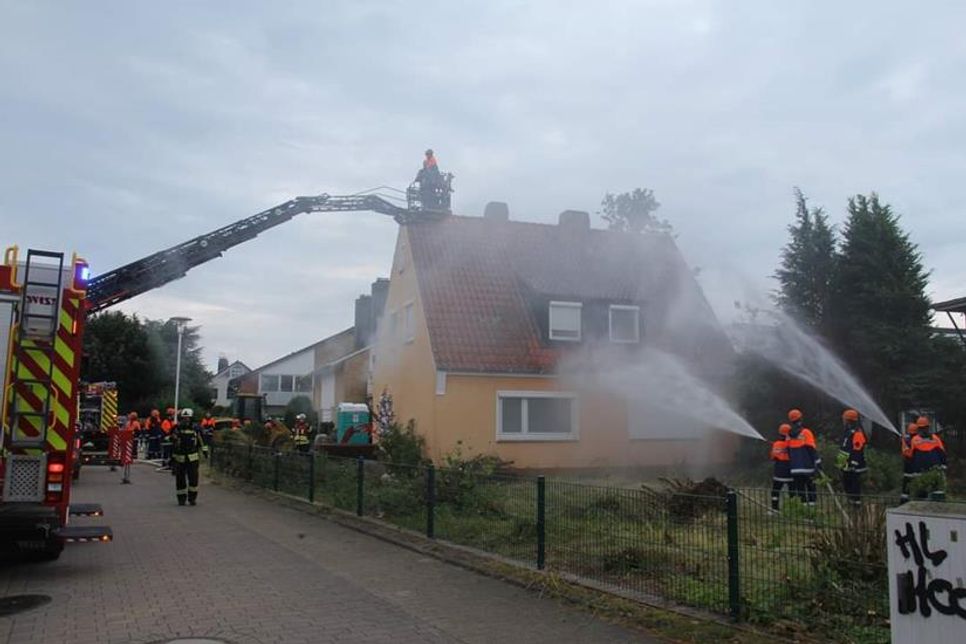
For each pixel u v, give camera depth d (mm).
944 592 3814
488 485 10312
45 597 7547
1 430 8484
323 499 14602
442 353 20578
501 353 21125
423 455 20578
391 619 6723
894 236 21234
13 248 8680
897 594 4012
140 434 34906
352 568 8898
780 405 21797
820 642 5617
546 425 21484
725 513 6703
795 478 13828
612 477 20766
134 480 21672
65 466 8570
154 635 6266
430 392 20797
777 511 6371
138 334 53812
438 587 7922
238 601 7375
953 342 20453
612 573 7805
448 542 10164
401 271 25047
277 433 23453
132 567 9008
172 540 10891
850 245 21484
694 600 6777
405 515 11727
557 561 8500
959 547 3766
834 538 6070
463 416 20438
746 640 5805
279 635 6258
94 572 8727
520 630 6363
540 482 8781
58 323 8625
